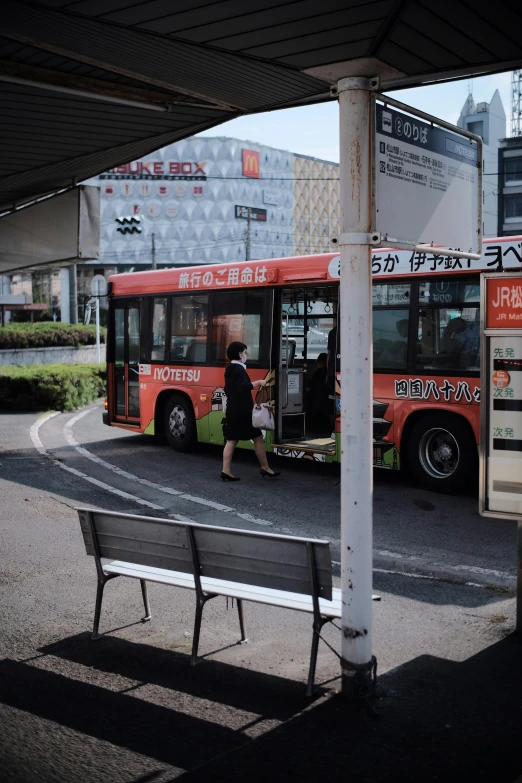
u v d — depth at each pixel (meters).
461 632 5.46
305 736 3.99
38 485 10.73
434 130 4.87
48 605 6.10
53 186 11.65
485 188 46.50
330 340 11.00
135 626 5.65
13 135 8.52
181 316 13.23
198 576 4.97
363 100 4.27
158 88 6.75
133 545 5.30
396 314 10.17
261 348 11.70
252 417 11.01
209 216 67.75
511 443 5.22
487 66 5.12
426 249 4.69
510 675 4.73
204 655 5.11
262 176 70.44
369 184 4.26
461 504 9.45
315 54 4.80
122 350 14.60
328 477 11.31
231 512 9.15
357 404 4.27
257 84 6.07
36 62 6.14
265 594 4.86
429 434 9.98
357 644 4.34
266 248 71.12
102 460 12.80
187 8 4.26
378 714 4.18
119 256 66.50
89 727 4.12
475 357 9.45
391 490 10.26
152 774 3.65
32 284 64.69
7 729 4.11
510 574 6.80
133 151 9.49
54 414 19.48
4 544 7.84
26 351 31.03
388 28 4.17
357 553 4.31
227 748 3.89
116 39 4.96
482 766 3.68
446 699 4.40
